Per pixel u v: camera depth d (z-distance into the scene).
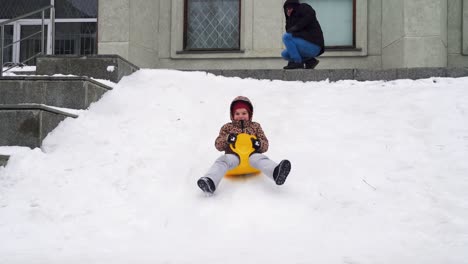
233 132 5.16
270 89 7.55
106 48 11.42
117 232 4.10
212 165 4.98
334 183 4.87
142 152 5.59
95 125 6.23
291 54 9.05
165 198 4.70
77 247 3.72
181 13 12.16
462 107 6.48
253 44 11.84
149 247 3.69
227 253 3.47
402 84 7.63
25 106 5.75
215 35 12.36
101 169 5.25
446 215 4.17
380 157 5.39
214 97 7.18
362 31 11.61
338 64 11.69
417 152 5.46
